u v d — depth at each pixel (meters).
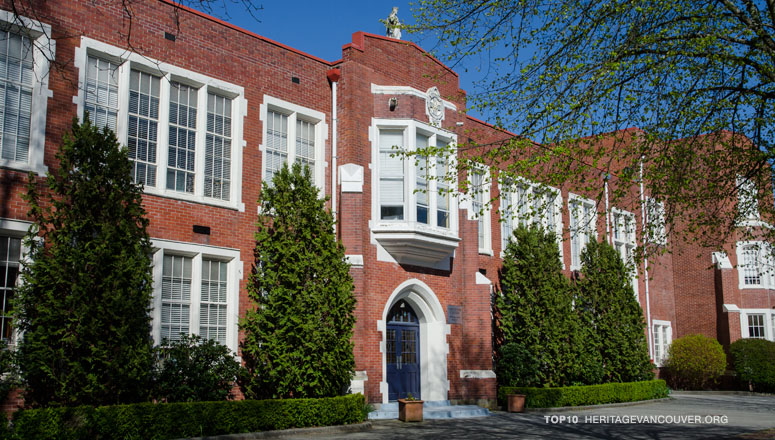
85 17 15.28
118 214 13.86
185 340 15.60
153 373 14.82
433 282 21.61
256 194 18.14
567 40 14.00
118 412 13.07
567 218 28.97
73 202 13.61
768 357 32.81
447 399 21.44
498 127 14.70
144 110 16.30
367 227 19.88
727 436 16.64
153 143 16.34
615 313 27.98
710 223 17.17
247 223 17.83
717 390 34.53
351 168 19.53
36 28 14.37
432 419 19.34
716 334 35.81
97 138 13.95
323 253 17.39
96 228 13.82
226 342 17.08
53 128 14.46
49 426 12.20
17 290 12.94
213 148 17.56
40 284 12.90
